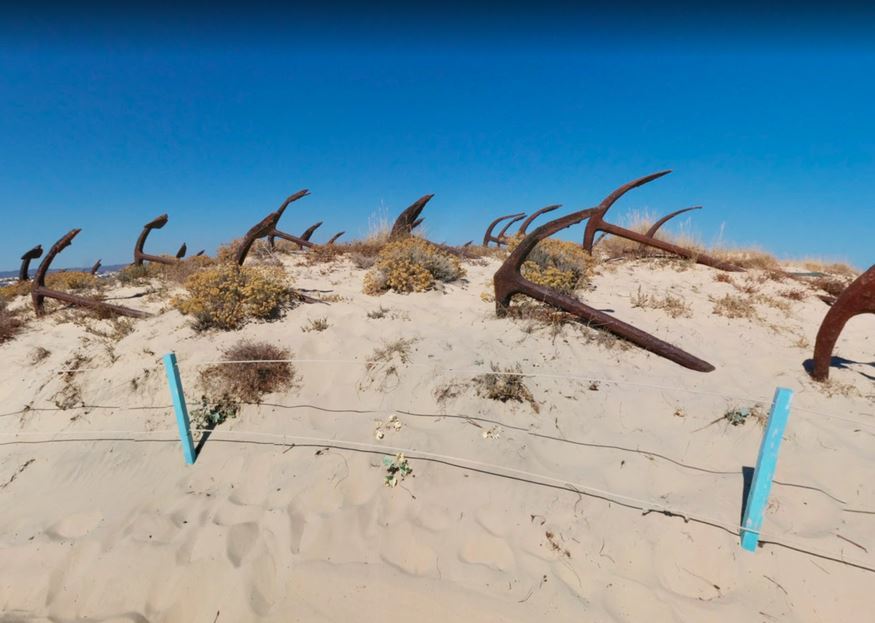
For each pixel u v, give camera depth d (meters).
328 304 6.76
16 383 5.52
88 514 3.85
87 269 12.91
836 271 10.13
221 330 6.05
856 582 2.87
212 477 4.14
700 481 3.70
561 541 3.26
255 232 7.26
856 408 4.46
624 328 5.44
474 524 3.42
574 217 5.74
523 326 5.93
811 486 3.56
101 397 5.14
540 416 4.43
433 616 2.86
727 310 6.66
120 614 3.06
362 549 3.33
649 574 3.03
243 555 3.34
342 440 4.31
